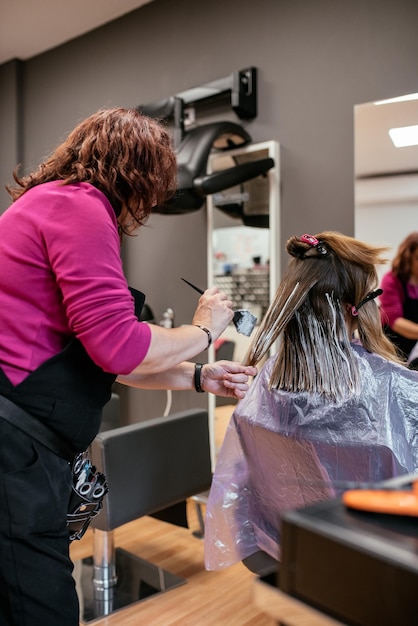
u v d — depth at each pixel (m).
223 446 1.26
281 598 0.49
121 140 1.03
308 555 0.48
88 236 0.94
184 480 1.97
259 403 1.19
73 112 3.32
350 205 2.23
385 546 0.43
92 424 1.06
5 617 1.02
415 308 1.98
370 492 0.52
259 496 1.21
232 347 2.55
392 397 1.06
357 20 2.19
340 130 2.25
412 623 0.41
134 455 1.79
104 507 1.72
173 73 2.82
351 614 0.45
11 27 3.15
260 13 2.48
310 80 2.33
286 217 2.44
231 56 2.59
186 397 2.82
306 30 2.33
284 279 1.20
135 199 1.08
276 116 2.45
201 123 2.72
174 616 1.77
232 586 1.96
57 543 1.06
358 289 1.14
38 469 1.00
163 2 2.84
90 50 3.20
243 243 2.55
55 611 1.03
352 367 1.09
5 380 0.98
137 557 2.16
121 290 0.95
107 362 0.93
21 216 0.99
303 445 1.09
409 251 2.01
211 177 2.17
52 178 1.07
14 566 0.99
